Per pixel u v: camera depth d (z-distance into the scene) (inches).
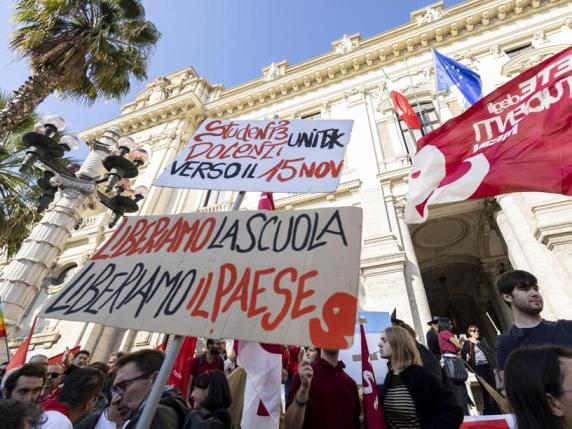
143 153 323.3
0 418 57.2
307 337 58.1
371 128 502.3
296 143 102.8
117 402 75.7
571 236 274.8
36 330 454.9
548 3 499.2
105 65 366.3
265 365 93.7
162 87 806.5
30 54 343.3
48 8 338.6
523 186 124.5
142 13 397.1
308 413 97.3
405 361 106.3
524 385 52.5
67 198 301.9
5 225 370.9
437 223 446.9
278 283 67.4
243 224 81.0
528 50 452.8
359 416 107.7
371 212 403.2
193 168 102.4
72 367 193.8
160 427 70.5
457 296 611.8
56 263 536.1
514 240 326.3
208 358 192.2
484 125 146.9
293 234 74.8
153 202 565.3
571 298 253.8
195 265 76.2
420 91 507.5
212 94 768.3
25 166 262.2
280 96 651.5
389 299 328.2
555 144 125.4
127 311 70.9
